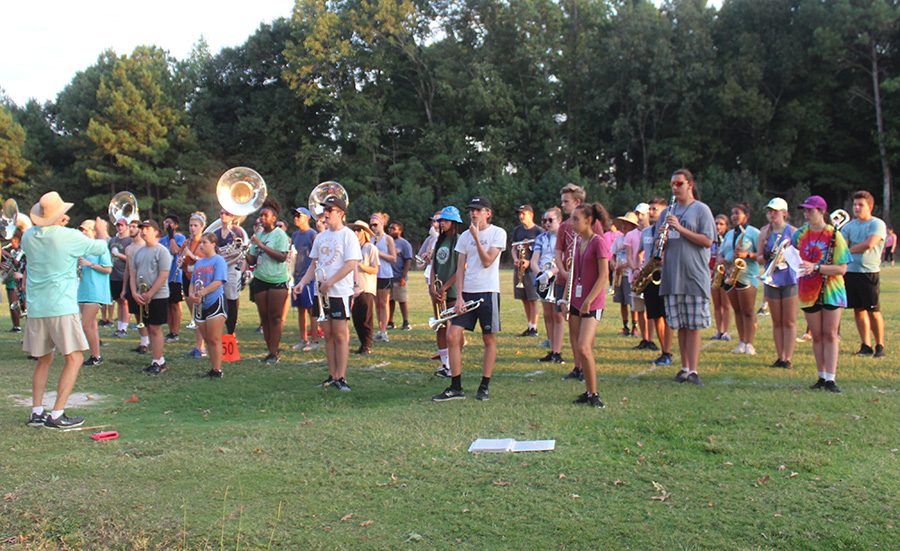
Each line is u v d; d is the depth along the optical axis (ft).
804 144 146.92
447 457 17.25
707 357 30.94
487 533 13.06
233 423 21.16
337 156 164.76
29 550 12.82
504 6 166.09
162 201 167.12
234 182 40.86
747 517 13.44
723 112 141.08
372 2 166.91
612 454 17.24
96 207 166.09
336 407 23.08
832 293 23.34
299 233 35.76
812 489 14.70
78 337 21.09
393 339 39.04
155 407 23.58
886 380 25.12
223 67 180.65
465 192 146.30
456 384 23.62
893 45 142.41
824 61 141.18
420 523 13.56
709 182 135.85
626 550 12.30
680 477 15.53
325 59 162.61
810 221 24.39
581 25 168.25
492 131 158.30
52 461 17.43
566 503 14.28
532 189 146.82
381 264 38.22
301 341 36.29
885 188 140.05
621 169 165.68
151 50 184.24
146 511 14.29
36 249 20.67
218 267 28.37
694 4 148.05
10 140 172.55
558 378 26.84
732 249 32.14
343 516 13.91
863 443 17.57
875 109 143.43
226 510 14.28
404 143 173.99
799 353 31.83
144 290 29.53
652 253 26.50
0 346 37.81
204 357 33.47
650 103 145.89
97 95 165.68
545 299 30.86
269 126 172.04
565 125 168.35
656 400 22.27
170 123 171.42
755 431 18.62
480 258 23.13
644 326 33.76
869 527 12.91
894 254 117.91
